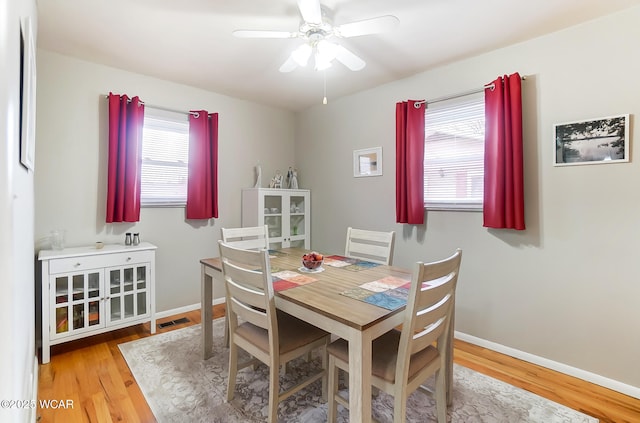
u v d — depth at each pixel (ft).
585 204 6.90
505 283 8.07
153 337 8.81
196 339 8.71
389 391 4.51
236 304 5.80
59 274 7.48
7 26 2.68
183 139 10.89
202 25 7.02
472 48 8.05
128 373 6.97
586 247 6.91
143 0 6.13
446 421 5.36
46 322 7.30
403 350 4.34
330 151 12.59
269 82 10.50
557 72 7.22
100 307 8.10
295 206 12.94
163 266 10.43
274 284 5.76
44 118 8.25
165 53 8.38
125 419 5.52
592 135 6.77
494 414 5.74
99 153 9.10
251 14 6.59
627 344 6.47
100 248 8.48
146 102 9.93
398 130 9.75
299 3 5.24
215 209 11.27
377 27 5.74
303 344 5.60
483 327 8.46
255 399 6.12
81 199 8.84
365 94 11.23
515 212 7.59
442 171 9.37
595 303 6.82
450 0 6.13
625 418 5.66
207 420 5.52
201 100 11.19
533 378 6.96
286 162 13.92
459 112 8.98
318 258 6.74
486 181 8.05
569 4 6.24
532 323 7.66
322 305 4.72
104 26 7.06
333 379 5.25
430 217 9.53
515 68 7.83
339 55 6.70
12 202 2.98
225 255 5.83
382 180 10.80
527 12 6.51
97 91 9.03
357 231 8.43
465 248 8.79
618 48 6.47
